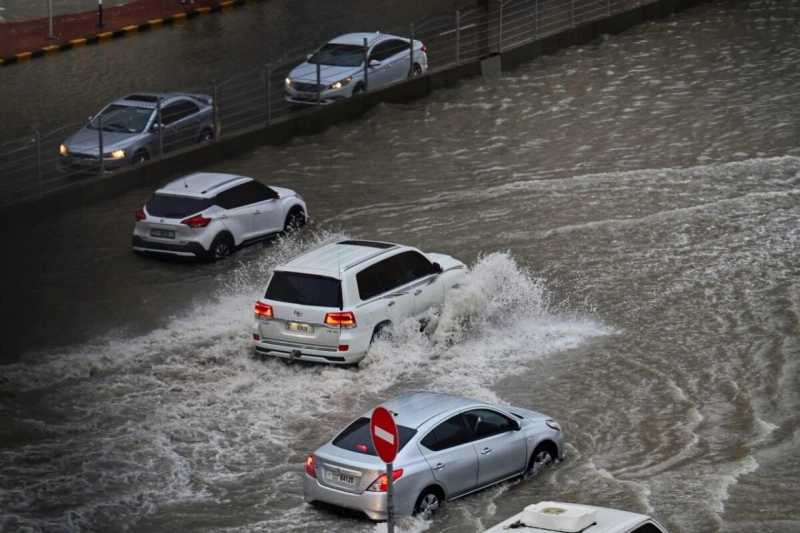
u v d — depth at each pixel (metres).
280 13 114.06
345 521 32.12
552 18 102.31
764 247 57.03
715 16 106.69
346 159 74.44
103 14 111.25
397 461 31.67
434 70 88.31
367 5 116.25
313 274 44.59
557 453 36.19
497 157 74.06
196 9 113.38
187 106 72.75
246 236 59.25
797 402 40.38
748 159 71.50
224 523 32.16
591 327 48.53
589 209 63.75
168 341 47.81
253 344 47.34
